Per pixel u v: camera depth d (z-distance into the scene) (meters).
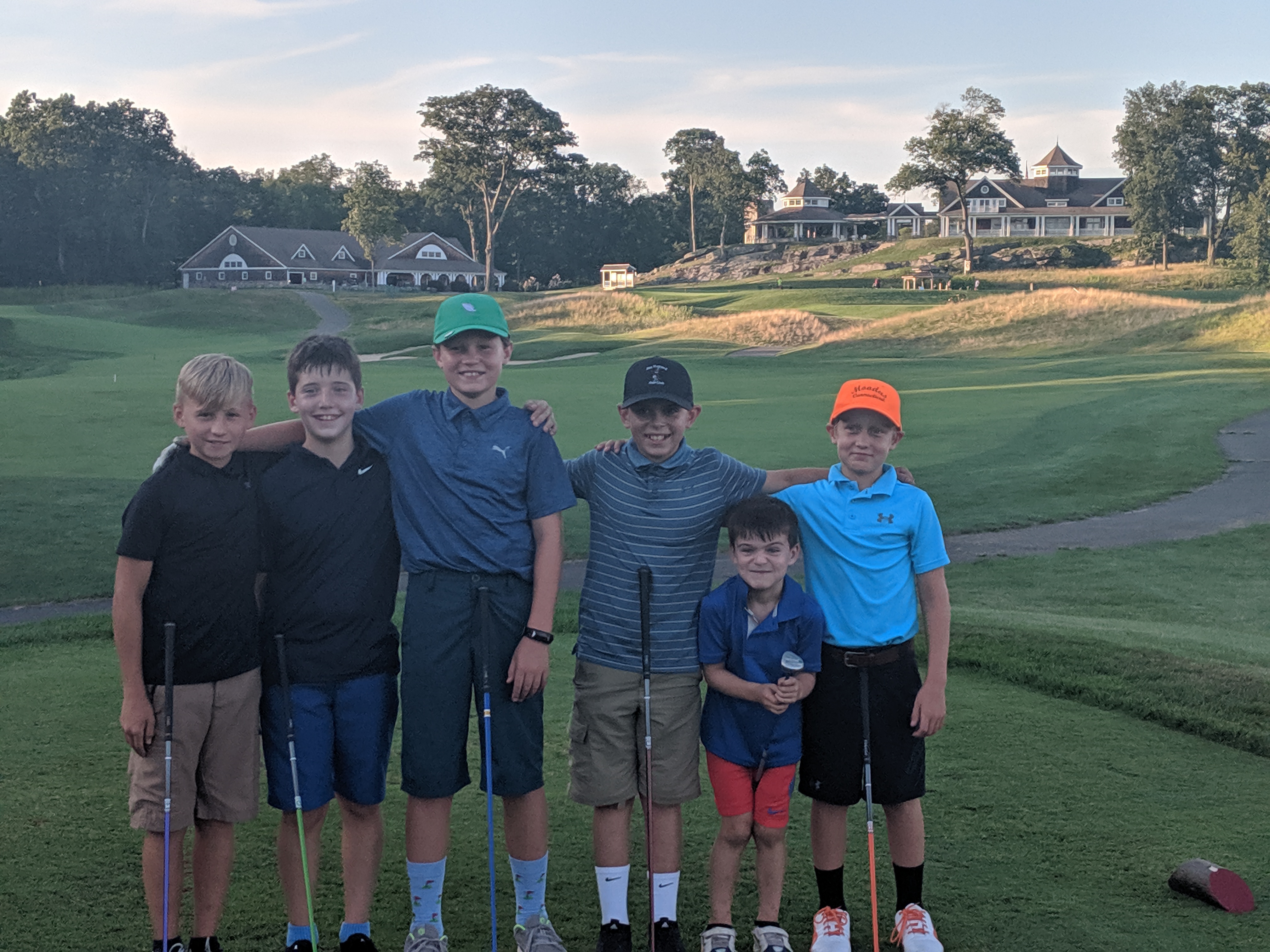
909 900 3.70
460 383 3.75
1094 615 9.77
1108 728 5.57
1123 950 3.40
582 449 17.98
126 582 3.50
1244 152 97.25
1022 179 122.25
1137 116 97.31
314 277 104.75
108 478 15.28
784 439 19.08
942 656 3.83
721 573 11.07
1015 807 4.52
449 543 3.67
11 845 4.15
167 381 31.61
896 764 3.75
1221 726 5.43
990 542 12.98
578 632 7.62
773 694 3.61
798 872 4.11
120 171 103.62
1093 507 14.68
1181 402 23.30
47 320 59.47
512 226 124.94
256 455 3.75
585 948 3.58
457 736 3.67
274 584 3.69
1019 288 83.31
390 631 3.78
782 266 112.56
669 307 61.31
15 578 10.38
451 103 98.56
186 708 3.55
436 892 3.64
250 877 4.05
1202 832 4.28
